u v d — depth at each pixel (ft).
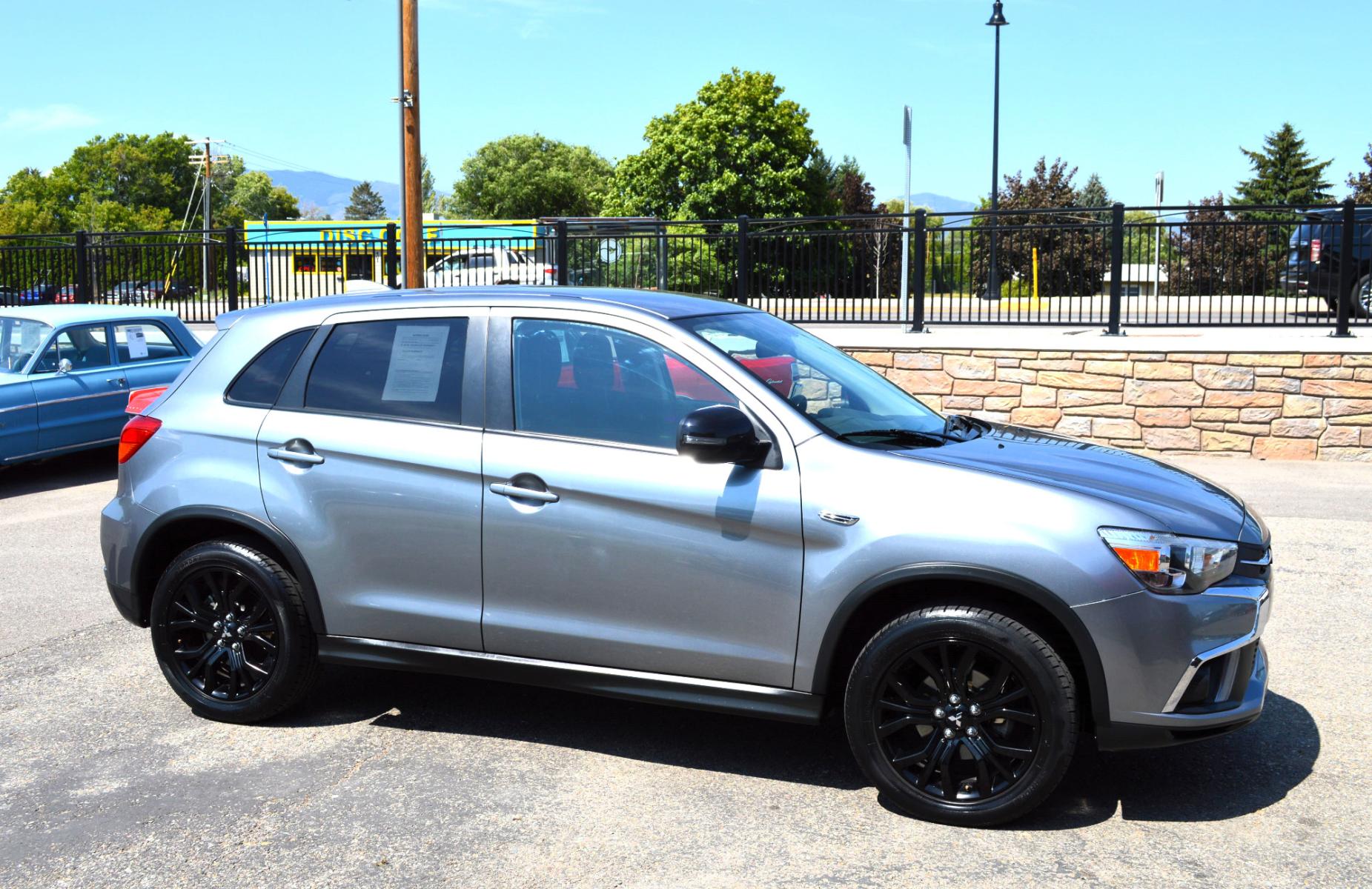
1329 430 34.86
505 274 51.70
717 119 176.24
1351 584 22.24
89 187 370.12
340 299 16.05
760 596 13.07
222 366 16.06
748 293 44.39
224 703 15.78
